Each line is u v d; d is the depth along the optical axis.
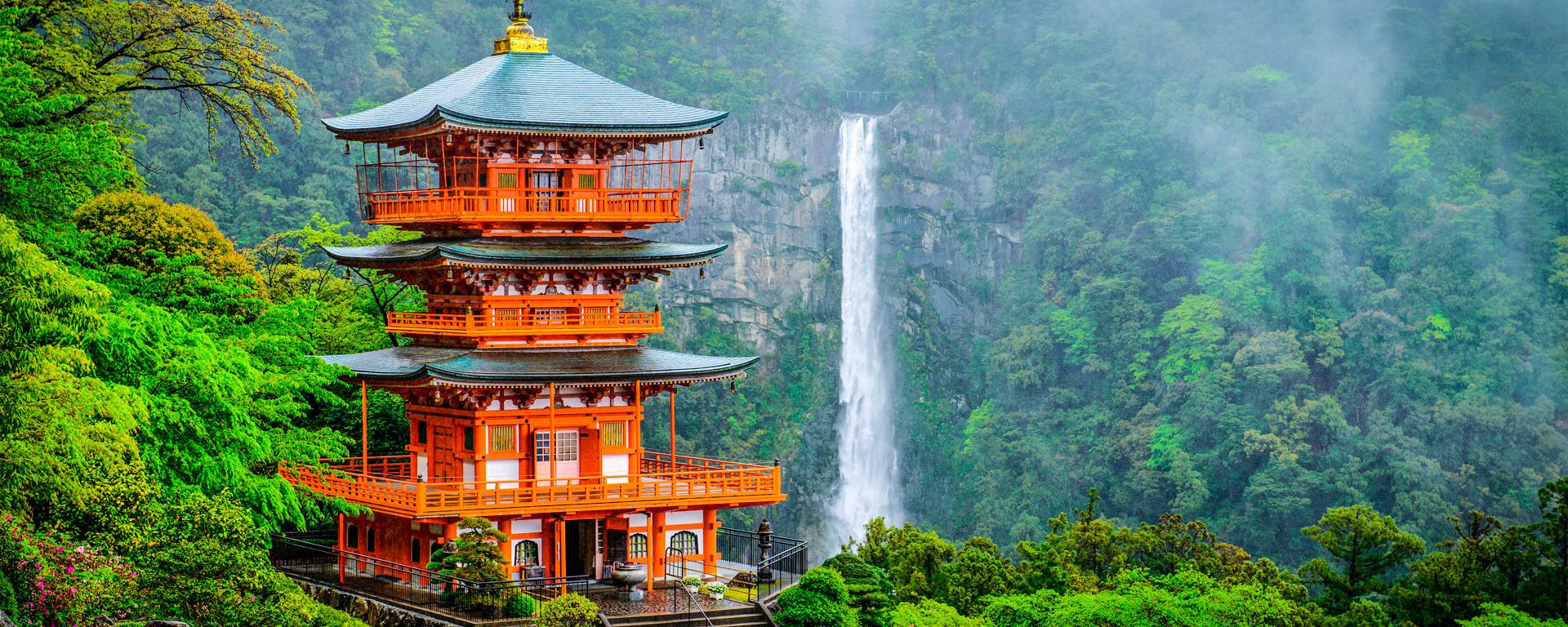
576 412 66.88
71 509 45.53
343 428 77.94
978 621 58.00
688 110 68.38
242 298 71.31
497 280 66.94
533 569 63.59
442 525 63.84
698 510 67.69
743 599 63.25
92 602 42.28
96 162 58.09
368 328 87.25
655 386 68.56
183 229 77.12
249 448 58.59
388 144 70.94
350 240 104.25
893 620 57.25
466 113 63.97
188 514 47.94
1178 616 56.19
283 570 68.00
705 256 68.50
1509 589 67.44
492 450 65.69
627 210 68.06
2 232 44.62
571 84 68.56
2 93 54.34
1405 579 70.81
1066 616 56.97
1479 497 182.75
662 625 59.66
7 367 44.56
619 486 65.12
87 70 68.44
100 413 46.84
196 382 55.22
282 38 190.50
